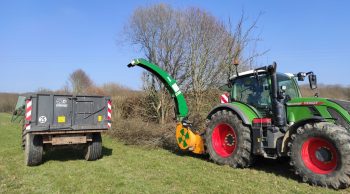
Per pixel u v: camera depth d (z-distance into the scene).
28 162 7.20
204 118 10.03
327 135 5.36
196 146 7.95
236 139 6.89
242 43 12.47
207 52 13.20
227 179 5.96
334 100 5.98
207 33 13.41
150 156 8.29
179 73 13.77
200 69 13.01
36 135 7.26
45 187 5.57
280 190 5.26
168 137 9.42
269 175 6.26
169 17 14.12
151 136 9.85
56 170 6.84
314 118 5.65
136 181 5.86
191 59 13.31
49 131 7.16
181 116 8.42
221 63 12.91
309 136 5.61
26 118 6.99
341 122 5.76
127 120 12.44
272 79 6.57
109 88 18.47
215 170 6.68
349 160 5.13
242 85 7.59
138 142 9.94
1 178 6.18
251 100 7.27
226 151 7.29
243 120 6.77
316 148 5.60
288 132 6.02
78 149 9.34
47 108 7.19
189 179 5.94
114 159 7.96
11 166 7.24
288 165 7.11
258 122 6.58
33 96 7.04
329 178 5.30
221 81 13.04
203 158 8.01
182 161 7.61
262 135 6.52
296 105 6.30
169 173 6.43
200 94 12.48
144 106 14.52
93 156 7.82
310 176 5.54
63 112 7.36
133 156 8.30
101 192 5.25
